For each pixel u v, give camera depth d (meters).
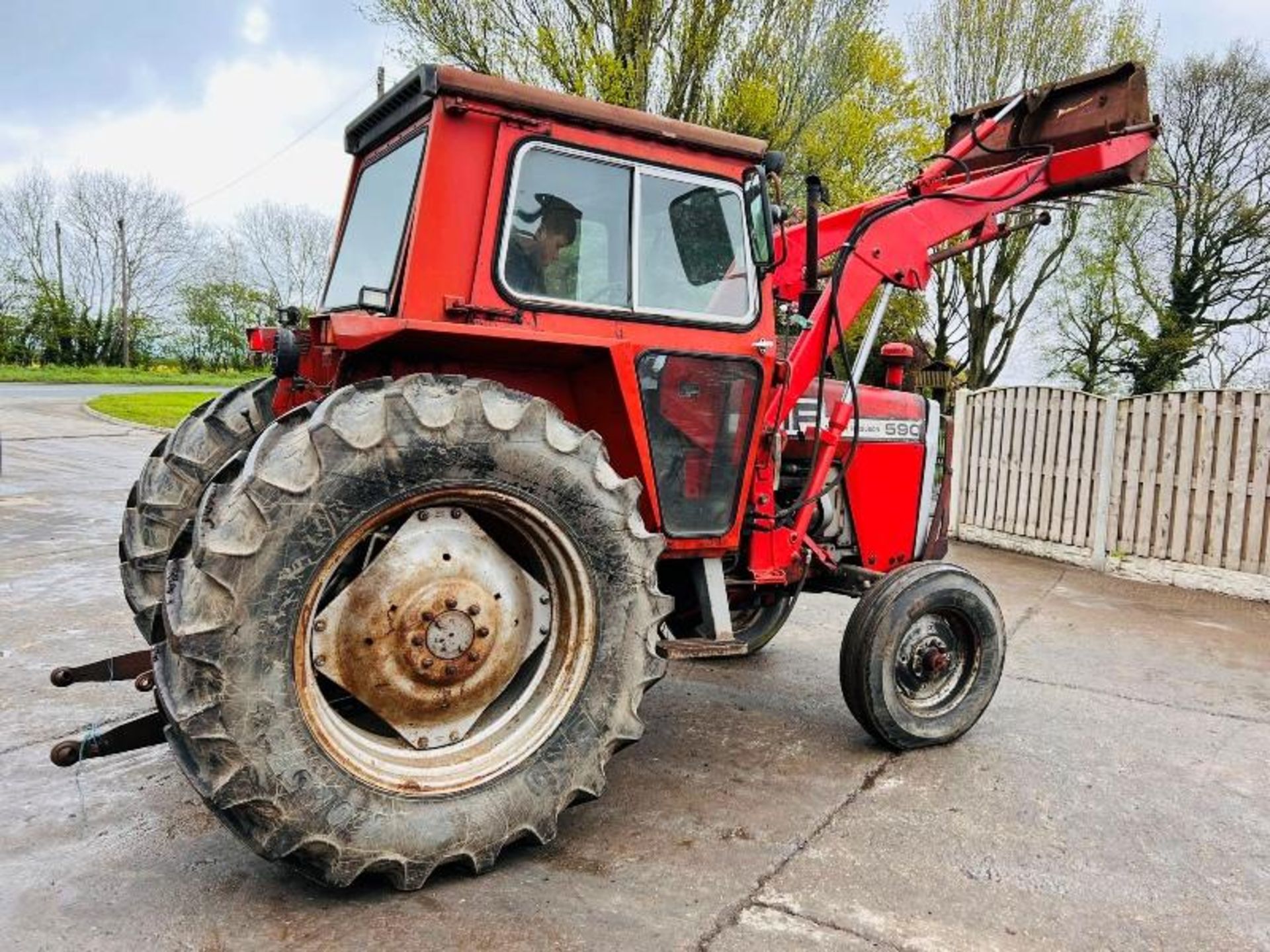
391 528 2.52
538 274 2.88
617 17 12.05
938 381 4.93
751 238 3.29
